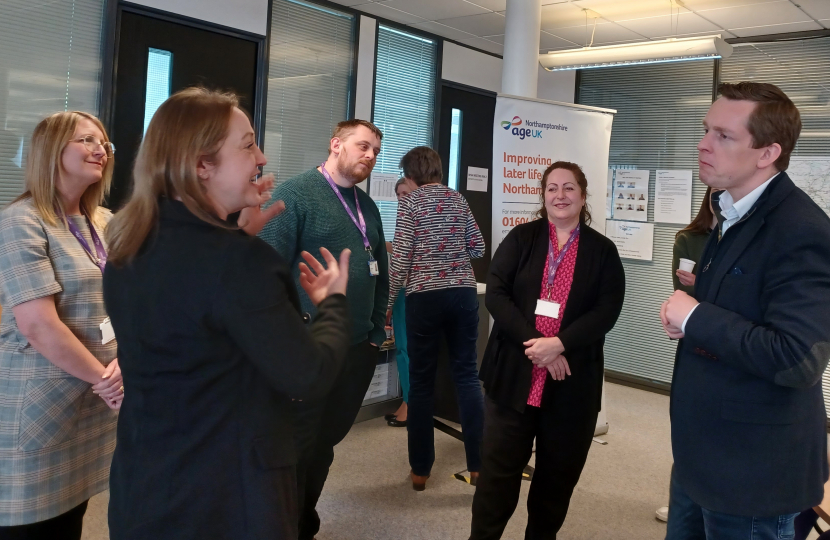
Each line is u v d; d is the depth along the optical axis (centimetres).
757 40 483
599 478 343
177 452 108
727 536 138
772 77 481
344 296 123
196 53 372
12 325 162
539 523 224
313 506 240
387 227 489
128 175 348
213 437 109
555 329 215
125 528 109
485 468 225
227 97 115
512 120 366
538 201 372
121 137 344
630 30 479
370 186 474
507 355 219
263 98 404
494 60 565
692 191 519
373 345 241
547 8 429
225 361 109
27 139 312
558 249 224
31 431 159
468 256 315
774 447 132
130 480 111
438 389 404
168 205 110
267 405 114
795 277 126
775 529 135
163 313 106
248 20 391
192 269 105
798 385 123
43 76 315
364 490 312
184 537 107
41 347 157
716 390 138
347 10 445
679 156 526
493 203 366
